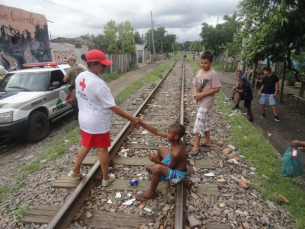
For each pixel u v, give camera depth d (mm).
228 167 3965
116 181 3562
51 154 4863
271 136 5777
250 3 8164
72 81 6570
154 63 41938
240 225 2664
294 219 2797
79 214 2881
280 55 8727
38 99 5918
